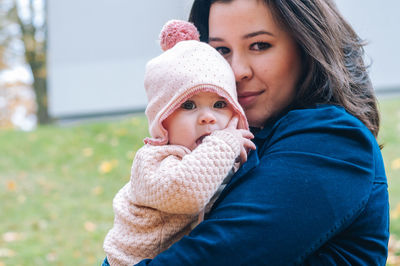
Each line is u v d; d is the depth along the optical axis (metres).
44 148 7.13
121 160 6.64
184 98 1.44
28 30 13.30
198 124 1.47
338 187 1.27
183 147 1.44
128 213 1.50
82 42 10.20
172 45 1.62
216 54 1.51
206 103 1.48
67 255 4.27
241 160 1.45
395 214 4.39
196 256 1.24
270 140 1.46
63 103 10.23
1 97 14.49
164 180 1.32
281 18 1.50
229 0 1.54
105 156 6.79
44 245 4.46
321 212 1.24
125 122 8.11
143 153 1.45
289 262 1.23
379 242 1.37
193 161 1.32
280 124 1.47
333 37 1.54
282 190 1.27
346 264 1.30
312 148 1.33
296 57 1.56
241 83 1.56
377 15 8.64
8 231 4.80
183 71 1.46
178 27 1.62
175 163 1.38
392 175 5.45
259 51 1.54
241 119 1.50
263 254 1.22
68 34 10.20
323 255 1.29
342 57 1.59
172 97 1.46
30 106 14.87
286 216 1.24
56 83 10.25
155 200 1.35
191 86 1.43
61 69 10.23
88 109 10.20
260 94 1.57
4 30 13.34
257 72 1.54
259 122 1.61
